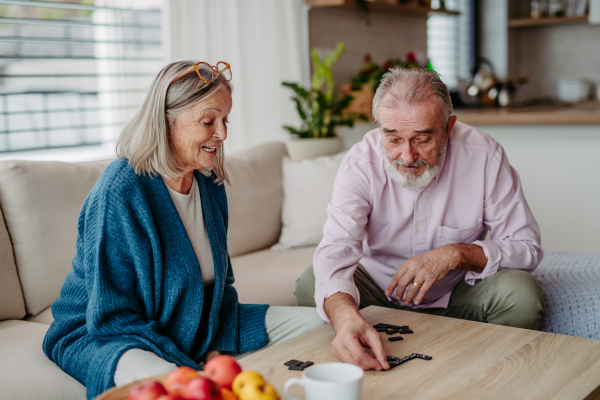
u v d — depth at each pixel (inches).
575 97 181.5
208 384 28.0
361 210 63.3
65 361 50.8
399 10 168.4
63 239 71.5
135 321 49.1
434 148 57.6
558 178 112.1
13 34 102.3
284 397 37.4
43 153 106.3
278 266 86.4
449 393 38.1
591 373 40.4
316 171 99.0
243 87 127.0
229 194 91.8
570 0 202.8
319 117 119.5
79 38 108.7
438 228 65.4
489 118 115.2
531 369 41.3
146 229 50.3
